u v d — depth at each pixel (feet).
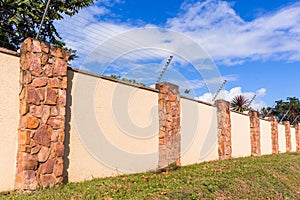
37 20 38.52
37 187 20.08
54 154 21.36
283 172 36.01
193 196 20.51
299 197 28.81
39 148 20.49
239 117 53.93
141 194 19.40
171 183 23.12
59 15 40.91
